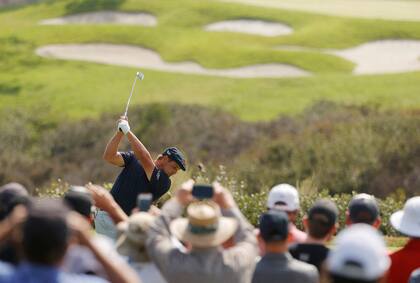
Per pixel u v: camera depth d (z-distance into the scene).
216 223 15.06
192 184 16.12
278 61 164.25
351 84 147.62
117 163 25.83
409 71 156.00
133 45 180.25
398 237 40.75
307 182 49.97
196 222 14.95
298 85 150.12
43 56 176.62
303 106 139.75
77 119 140.50
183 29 187.12
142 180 25.69
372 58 165.12
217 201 15.77
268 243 15.95
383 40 172.38
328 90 145.62
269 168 92.12
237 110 140.38
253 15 190.88
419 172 86.31
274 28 185.50
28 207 12.10
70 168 126.75
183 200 15.91
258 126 129.12
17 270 11.57
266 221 15.93
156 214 17.41
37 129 139.25
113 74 162.25
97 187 18.03
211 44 174.88
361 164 88.50
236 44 175.88
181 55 172.00
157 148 128.00
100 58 174.75
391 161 89.19
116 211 17.75
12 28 193.38
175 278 15.04
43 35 186.50
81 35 185.25
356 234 12.27
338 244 12.34
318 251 16.91
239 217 15.73
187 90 152.00
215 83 154.75
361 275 11.92
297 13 189.38
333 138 94.94
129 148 126.94
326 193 47.44
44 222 11.37
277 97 145.00
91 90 154.25
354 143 90.81
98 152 129.25
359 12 188.62
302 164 90.31
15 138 135.00
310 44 173.75
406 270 18.17
